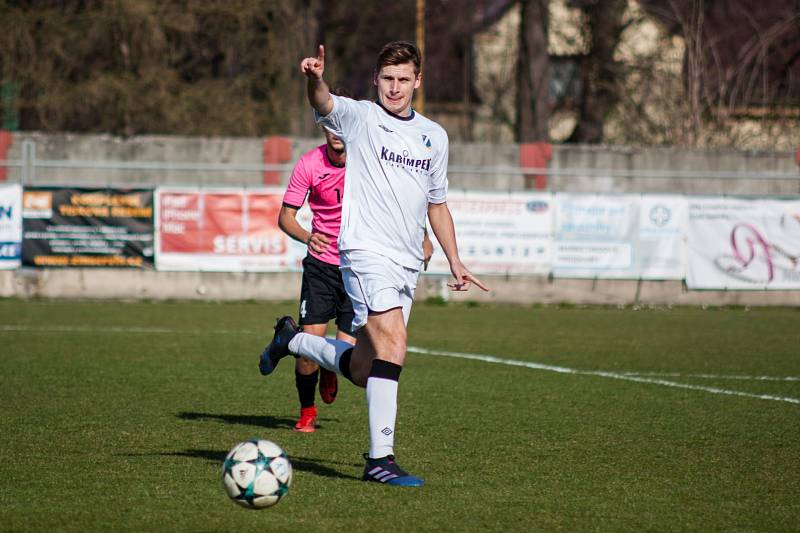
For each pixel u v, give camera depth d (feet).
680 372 115.14
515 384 104.42
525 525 51.57
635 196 201.16
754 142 304.71
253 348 131.13
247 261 196.95
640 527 51.65
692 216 202.39
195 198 195.62
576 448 72.38
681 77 325.62
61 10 293.23
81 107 285.23
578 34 361.51
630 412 88.43
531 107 309.22
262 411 86.74
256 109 308.81
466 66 427.74
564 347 137.90
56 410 85.30
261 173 220.64
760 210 203.72
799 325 171.53
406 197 60.90
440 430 78.69
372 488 58.85
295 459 67.10
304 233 78.07
